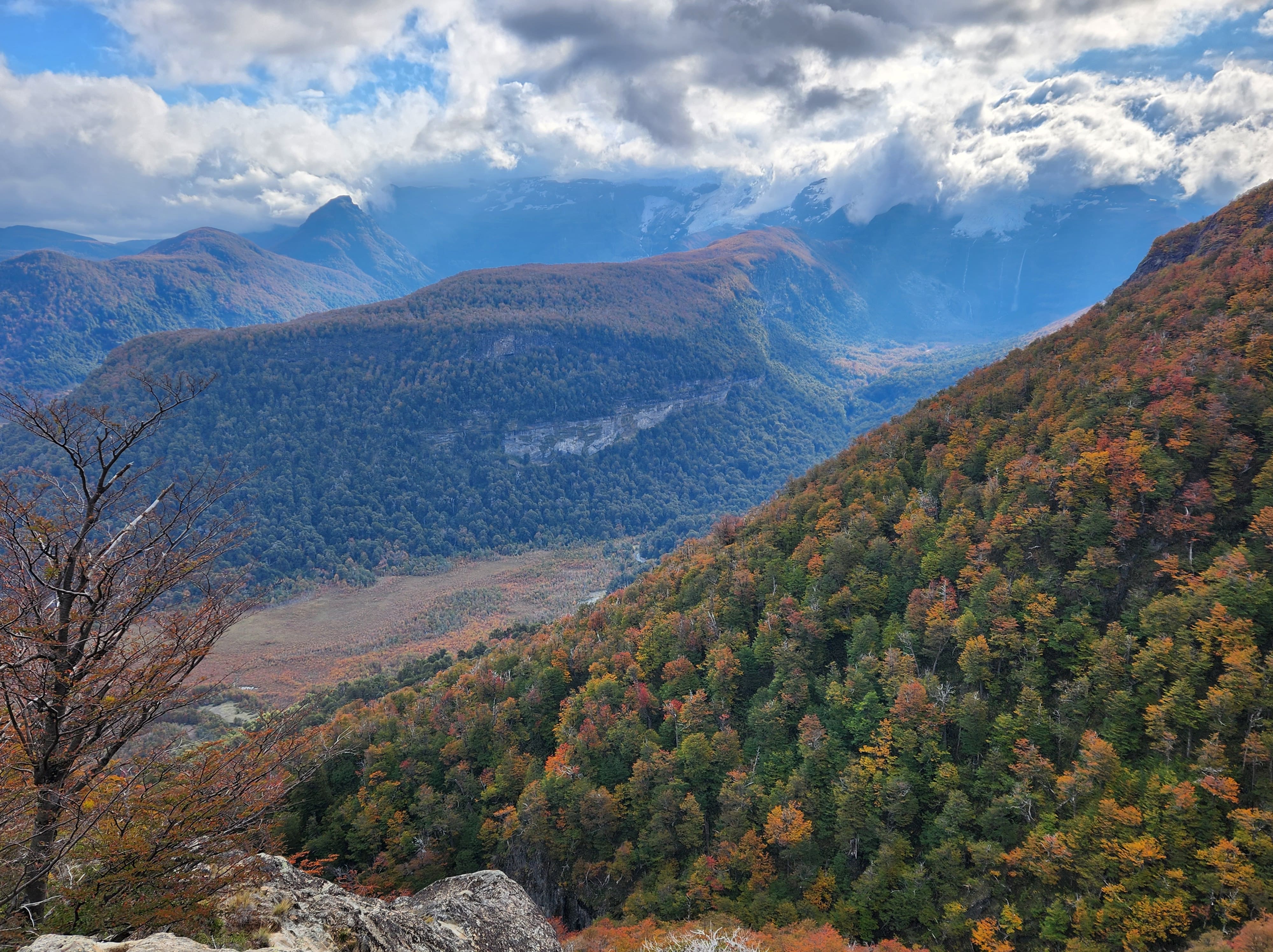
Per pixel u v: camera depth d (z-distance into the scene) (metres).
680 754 94.88
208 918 18.69
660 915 81.94
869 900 76.56
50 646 19.75
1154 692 78.19
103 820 20.61
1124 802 72.19
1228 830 66.69
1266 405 95.62
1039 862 72.38
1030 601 92.00
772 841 82.75
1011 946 69.44
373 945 18.94
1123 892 66.56
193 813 20.39
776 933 72.06
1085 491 99.81
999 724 84.06
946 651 97.44
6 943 17.81
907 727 87.75
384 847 93.19
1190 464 96.25
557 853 91.44
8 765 18.77
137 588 21.64
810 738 91.12
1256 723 70.06
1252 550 85.06
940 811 83.50
